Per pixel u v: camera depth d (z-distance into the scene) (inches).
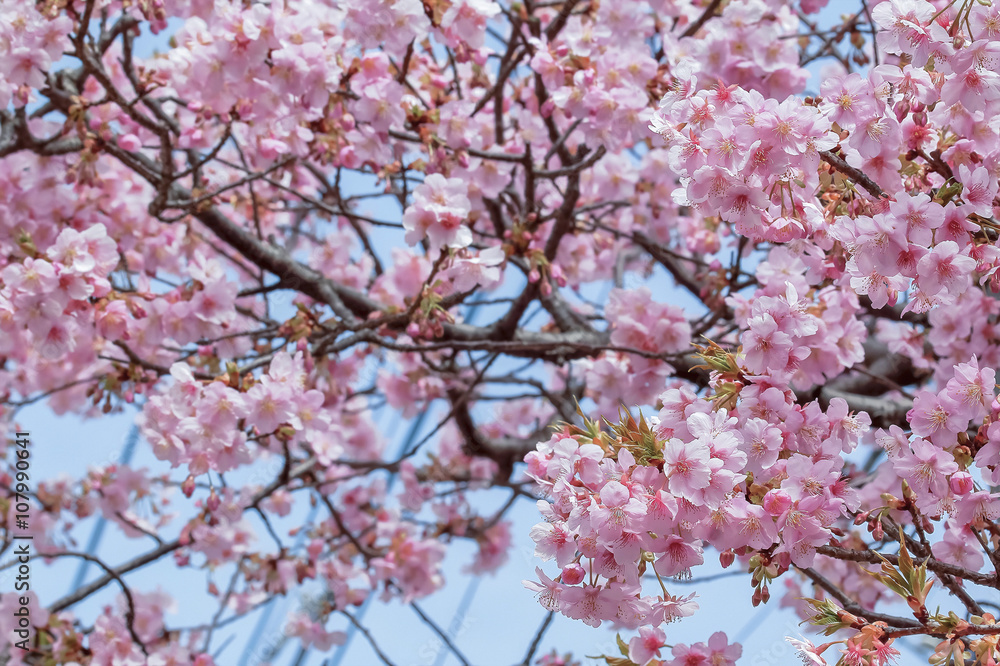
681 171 69.7
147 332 132.8
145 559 170.2
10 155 148.3
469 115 133.8
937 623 69.4
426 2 121.9
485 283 121.9
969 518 73.4
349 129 128.3
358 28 119.8
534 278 140.6
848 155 74.8
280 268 167.0
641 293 137.9
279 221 203.0
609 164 172.7
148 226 169.6
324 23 129.2
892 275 70.1
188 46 128.3
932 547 83.0
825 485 68.4
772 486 70.9
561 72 131.8
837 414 75.0
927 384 170.4
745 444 70.5
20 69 121.7
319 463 191.3
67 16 126.2
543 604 71.4
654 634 75.9
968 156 73.9
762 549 69.5
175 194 168.2
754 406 74.6
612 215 196.4
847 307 100.5
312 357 131.5
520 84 160.4
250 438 119.1
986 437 73.5
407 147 144.5
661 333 137.3
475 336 171.2
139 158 154.2
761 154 66.5
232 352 148.9
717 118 68.0
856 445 75.4
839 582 143.7
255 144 148.1
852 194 75.6
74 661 152.7
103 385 139.5
